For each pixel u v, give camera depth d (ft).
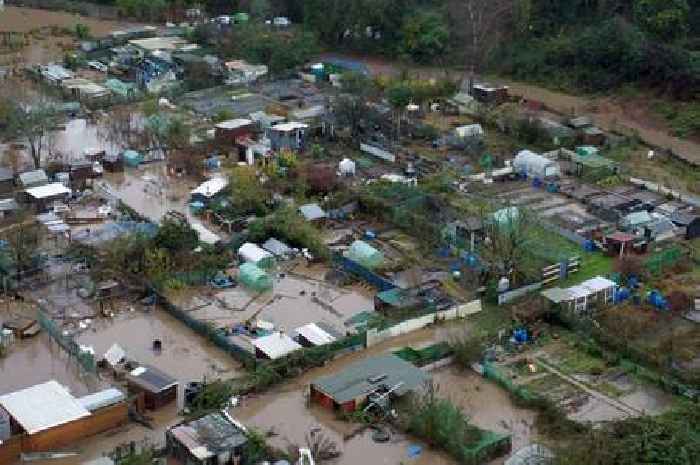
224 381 159.12
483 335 173.17
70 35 377.30
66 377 161.79
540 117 292.40
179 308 181.16
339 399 150.30
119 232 206.28
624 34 331.57
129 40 364.79
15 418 142.82
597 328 172.14
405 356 164.96
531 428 149.59
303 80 330.34
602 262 204.54
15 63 330.95
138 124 279.28
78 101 296.92
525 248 198.29
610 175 250.16
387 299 182.91
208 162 251.80
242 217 216.54
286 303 187.11
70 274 192.85
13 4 422.00
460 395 158.51
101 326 177.37
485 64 356.79
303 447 142.82
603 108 319.27
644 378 162.30
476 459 139.54
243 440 138.31
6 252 194.08
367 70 341.82
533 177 246.68
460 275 193.67
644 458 129.08
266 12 389.19
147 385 152.97
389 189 228.22
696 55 313.12
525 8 359.25
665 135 296.92
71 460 140.05
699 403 149.28
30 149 254.68
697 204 232.12
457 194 233.96
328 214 220.64
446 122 290.76
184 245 197.77
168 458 139.85
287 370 161.58
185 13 405.18
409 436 147.33
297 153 259.39
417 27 359.25
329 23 374.22
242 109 294.66
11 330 172.86
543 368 165.68
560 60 344.69
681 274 199.41
